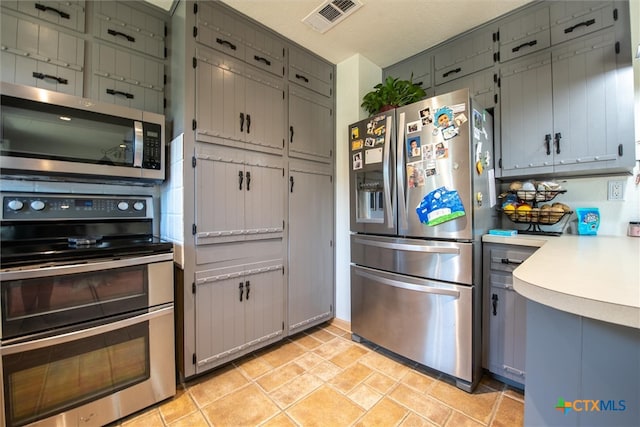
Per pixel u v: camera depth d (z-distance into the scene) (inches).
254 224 78.3
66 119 55.3
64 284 49.3
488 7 73.1
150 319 58.5
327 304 100.3
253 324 78.4
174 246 69.1
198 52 67.3
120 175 61.8
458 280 66.0
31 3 56.9
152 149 66.2
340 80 101.1
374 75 102.1
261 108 79.9
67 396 49.6
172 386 61.6
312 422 55.6
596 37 63.2
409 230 74.2
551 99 68.7
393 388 66.1
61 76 60.0
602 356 25.9
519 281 29.1
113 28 67.0
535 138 71.1
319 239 97.3
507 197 80.3
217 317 71.1
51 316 48.0
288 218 87.4
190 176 66.1
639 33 63.1
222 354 71.7
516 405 60.0
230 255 73.6
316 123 95.8
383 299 80.0
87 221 64.6
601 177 70.4
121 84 68.1
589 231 69.9
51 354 48.1
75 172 56.2
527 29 72.4
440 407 59.6
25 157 51.0
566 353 28.0
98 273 52.6
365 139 85.4
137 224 71.9
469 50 83.1
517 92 73.9
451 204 66.7
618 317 21.4
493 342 66.9
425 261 71.0
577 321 27.2
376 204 85.2
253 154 78.2
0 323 43.8
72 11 61.6
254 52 78.2
